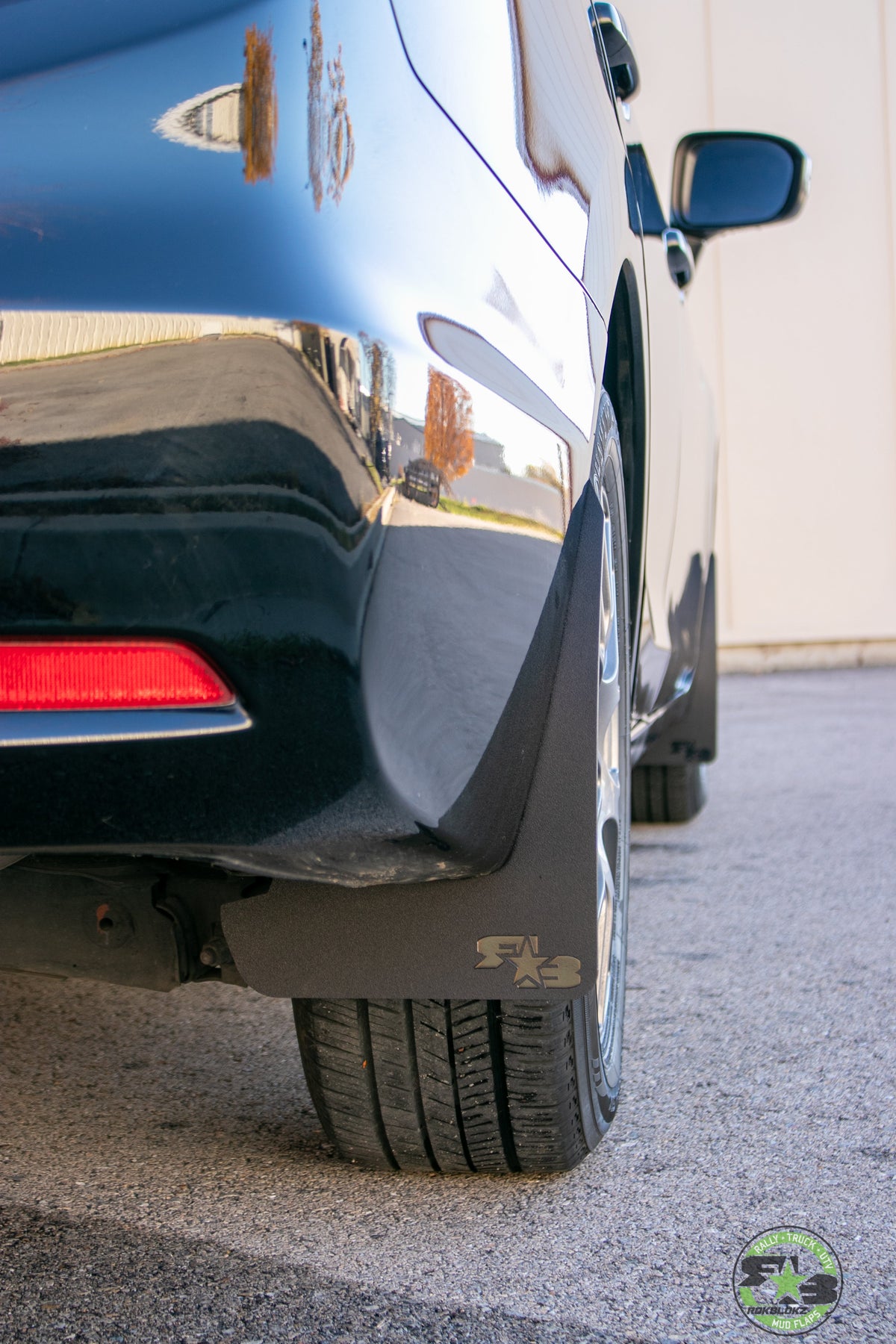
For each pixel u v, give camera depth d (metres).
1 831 1.12
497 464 1.25
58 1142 1.82
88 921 1.51
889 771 4.96
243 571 1.06
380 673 1.11
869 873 3.40
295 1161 1.76
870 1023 2.28
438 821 1.21
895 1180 1.68
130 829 1.12
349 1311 1.38
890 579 9.30
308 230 1.09
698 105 9.12
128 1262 1.48
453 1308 1.39
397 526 1.10
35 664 1.09
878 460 9.25
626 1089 2.01
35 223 1.09
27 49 1.17
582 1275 1.46
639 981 2.55
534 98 1.55
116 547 1.06
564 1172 1.72
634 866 3.55
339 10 1.18
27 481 1.05
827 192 9.09
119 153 1.12
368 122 1.17
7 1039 2.25
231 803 1.12
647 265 2.32
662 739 3.84
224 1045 2.23
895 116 9.01
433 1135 1.64
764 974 2.58
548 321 1.43
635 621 2.19
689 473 3.13
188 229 1.08
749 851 3.70
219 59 1.13
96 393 1.05
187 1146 1.81
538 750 1.40
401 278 1.15
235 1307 1.39
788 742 5.80
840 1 8.95
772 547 9.34
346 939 1.42
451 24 1.36
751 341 9.25
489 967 1.41
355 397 1.07
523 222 1.42
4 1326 1.34
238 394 1.05
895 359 9.17
